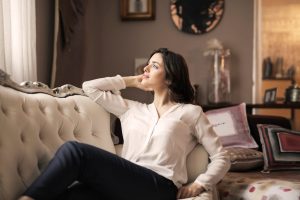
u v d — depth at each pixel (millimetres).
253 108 3525
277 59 3779
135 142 1671
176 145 1607
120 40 3883
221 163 1600
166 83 1722
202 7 3781
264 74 3783
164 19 3836
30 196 1125
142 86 1852
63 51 2736
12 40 1999
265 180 1875
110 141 1823
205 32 3783
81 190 1348
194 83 3801
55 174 1193
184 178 1604
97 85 1801
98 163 1340
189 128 1677
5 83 1430
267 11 3785
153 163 1581
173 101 1744
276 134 2490
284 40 3775
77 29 2998
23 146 1328
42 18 2525
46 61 2604
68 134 1595
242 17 3754
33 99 1494
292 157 2350
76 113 1693
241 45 3756
